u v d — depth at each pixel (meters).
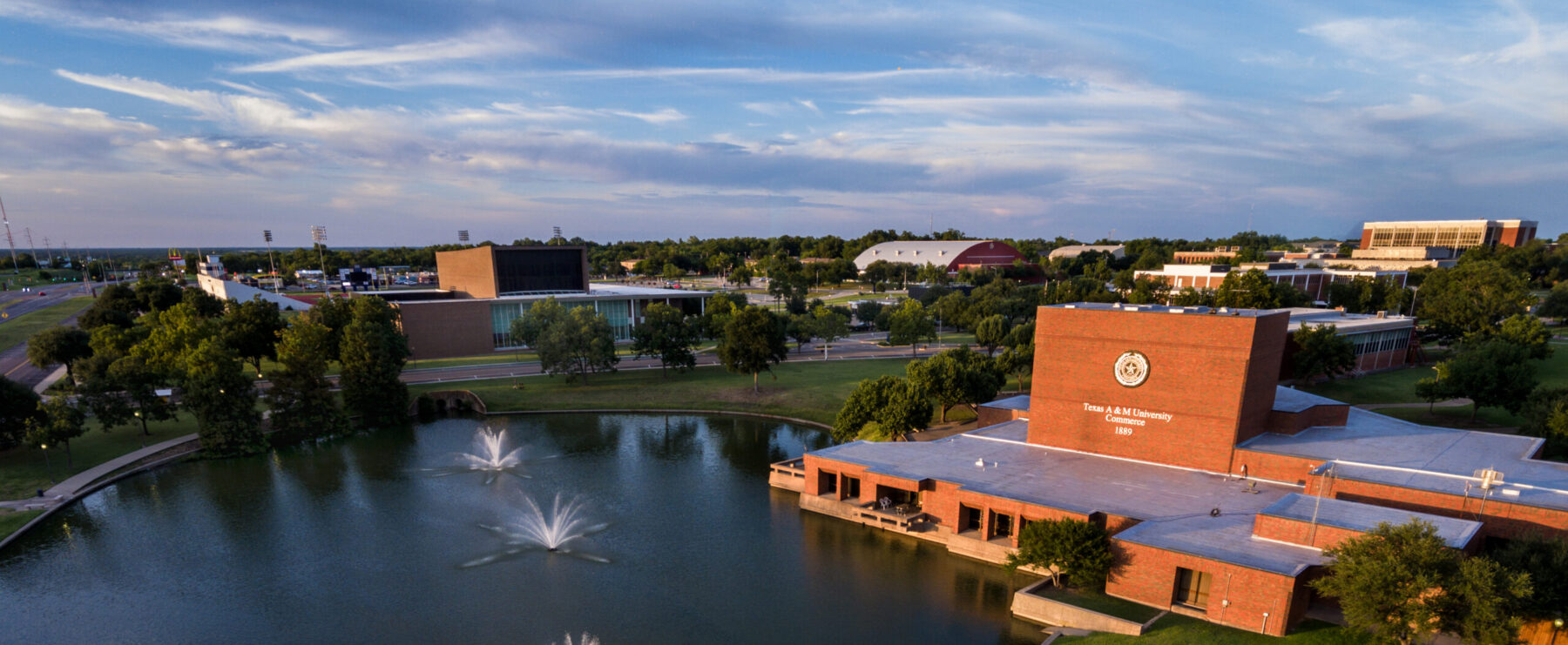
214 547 53.28
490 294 149.50
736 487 66.31
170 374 86.81
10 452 71.19
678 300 160.00
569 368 103.75
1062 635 38.91
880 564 49.72
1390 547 32.19
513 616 43.12
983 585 46.56
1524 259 191.25
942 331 157.00
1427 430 56.62
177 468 72.44
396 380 91.19
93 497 63.66
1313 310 116.62
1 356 121.50
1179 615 38.81
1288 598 35.25
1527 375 65.06
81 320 125.25
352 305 119.38
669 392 102.25
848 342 145.62
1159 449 54.75
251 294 167.25
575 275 159.75
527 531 56.22
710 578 47.91
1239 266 153.62
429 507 61.44
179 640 40.69
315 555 51.78
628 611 43.66
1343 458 48.75
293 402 82.81
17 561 50.81
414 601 45.00
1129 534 41.75
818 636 40.75
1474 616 29.47
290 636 41.03
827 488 61.09
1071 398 58.50
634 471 71.25
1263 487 49.38
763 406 95.31
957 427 78.12
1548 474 45.03
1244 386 50.56
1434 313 110.56
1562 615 30.97
